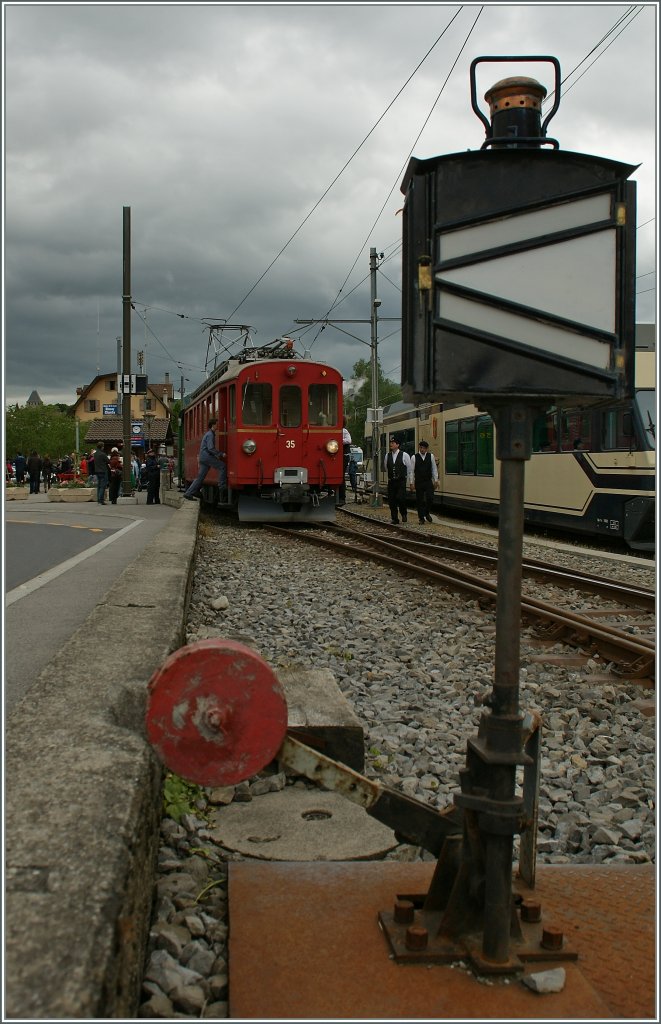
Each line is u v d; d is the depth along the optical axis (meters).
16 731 3.11
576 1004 2.35
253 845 3.71
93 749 2.92
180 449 39.09
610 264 2.66
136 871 2.40
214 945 2.90
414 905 2.83
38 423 101.00
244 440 19.69
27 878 2.06
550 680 7.02
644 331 16.53
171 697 2.44
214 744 2.45
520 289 2.60
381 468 36.91
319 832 3.85
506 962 2.49
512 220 2.60
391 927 2.68
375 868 3.21
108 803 2.47
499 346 2.58
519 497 2.56
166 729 2.45
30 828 2.31
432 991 2.40
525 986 2.43
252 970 2.49
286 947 2.62
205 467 22.39
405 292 2.73
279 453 19.81
